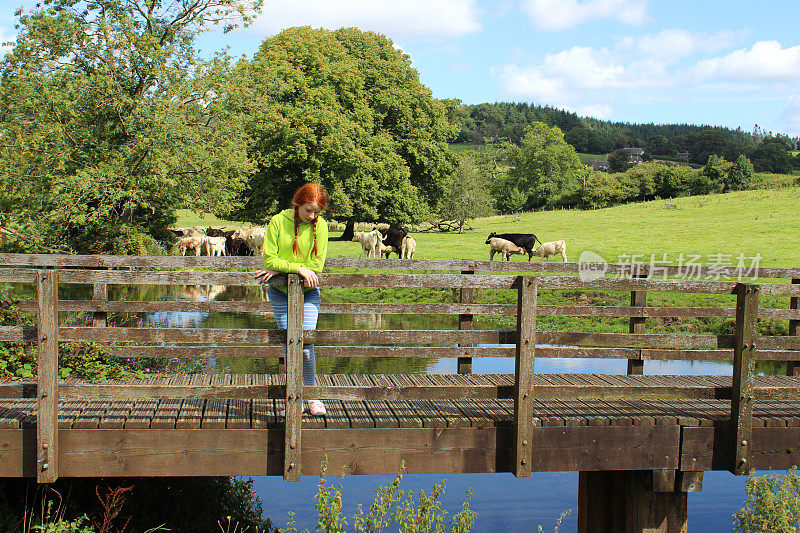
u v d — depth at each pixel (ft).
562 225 150.71
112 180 72.49
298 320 15.58
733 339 17.63
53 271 14.88
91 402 17.89
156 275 16.34
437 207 160.25
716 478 31.42
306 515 26.13
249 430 16.15
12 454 15.49
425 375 21.84
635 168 256.11
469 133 631.56
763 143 470.39
